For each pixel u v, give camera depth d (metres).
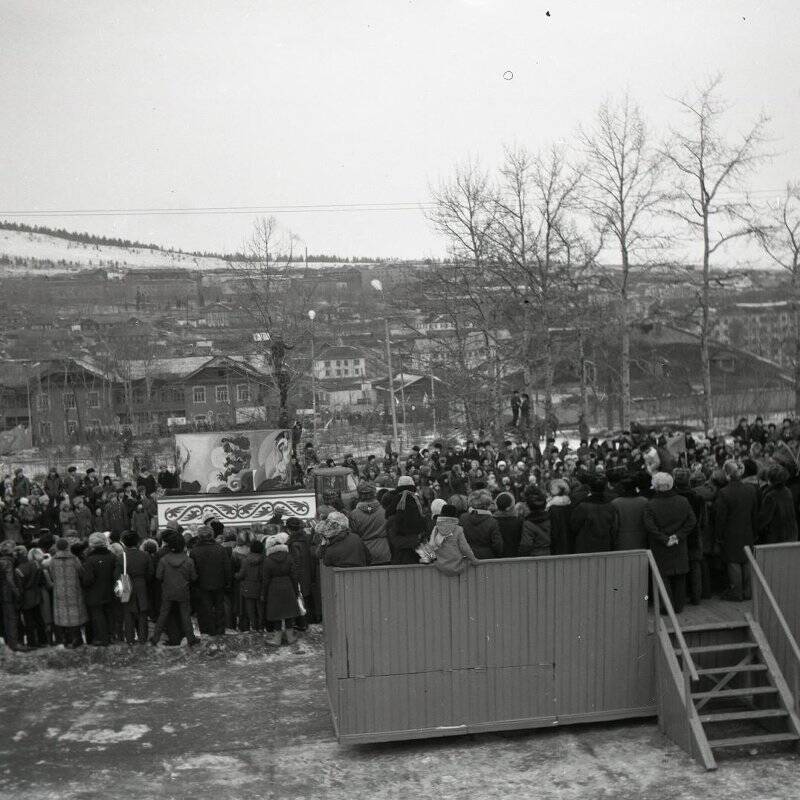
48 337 110.06
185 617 12.47
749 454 21.86
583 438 34.47
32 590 12.56
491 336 37.69
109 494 23.12
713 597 11.20
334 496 20.50
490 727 9.55
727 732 9.52
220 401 83.12
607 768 8.93
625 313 39.19
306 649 12.48
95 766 9.26
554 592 9.63
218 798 8.55
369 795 8.57
